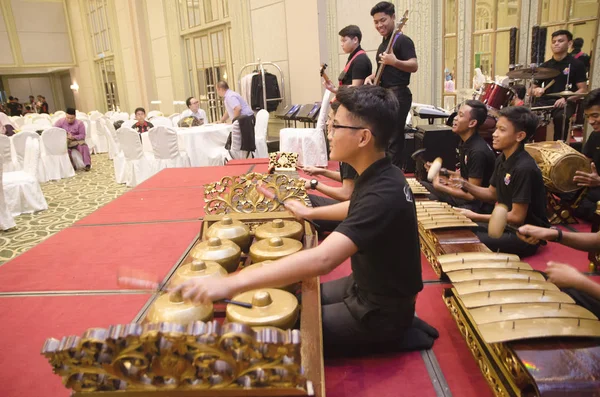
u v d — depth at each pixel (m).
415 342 1.52
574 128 4.29
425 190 2.96
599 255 2.03
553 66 4.39
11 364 1.43
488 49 5.14
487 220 2.45
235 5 8.30
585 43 4.50
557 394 1.00
